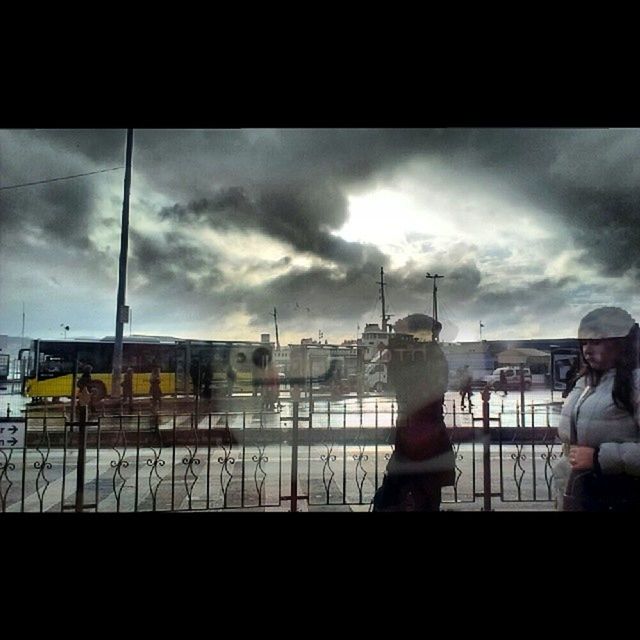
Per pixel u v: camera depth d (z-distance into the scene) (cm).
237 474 678
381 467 709
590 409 293
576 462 298
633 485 285
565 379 316
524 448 789
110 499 561
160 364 1521
